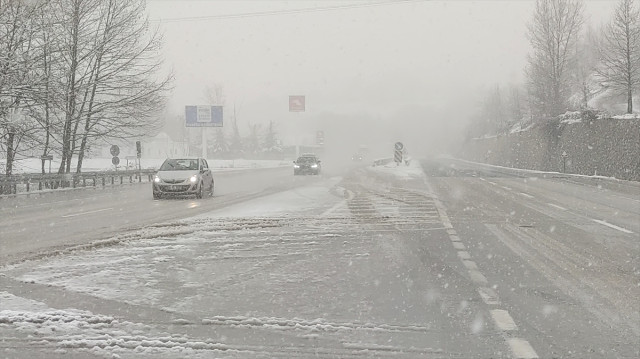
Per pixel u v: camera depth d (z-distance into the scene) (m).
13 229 12.37
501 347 4.81
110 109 33.44
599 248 10.05
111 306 5.96
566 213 15.98
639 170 31.42
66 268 7.90
